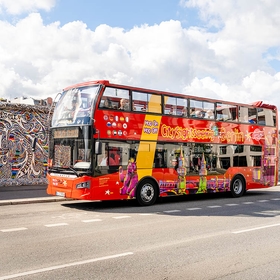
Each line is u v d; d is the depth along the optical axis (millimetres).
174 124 15305
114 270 6062
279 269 6301
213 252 7355
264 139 19281
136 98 14109
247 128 18484
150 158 14406
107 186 13055
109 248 7512
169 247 7688
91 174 12656
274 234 9203
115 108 13445
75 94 13570
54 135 13891
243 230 9664
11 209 12930
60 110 13930
